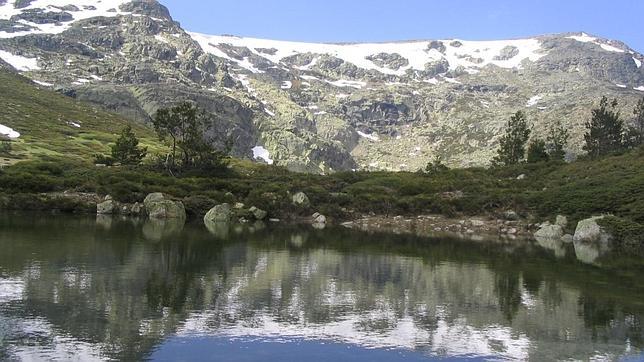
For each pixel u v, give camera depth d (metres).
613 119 140.75
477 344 22.44
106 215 74.62
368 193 97.50
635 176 85.12
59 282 29.42
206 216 78.44
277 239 57.59
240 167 134.88
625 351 22.08
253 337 21.91
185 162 107.31
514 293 33.16
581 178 95.81
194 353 19.67
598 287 36.00
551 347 22.34
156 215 76.25
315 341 21.83
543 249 59.34
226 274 34.75
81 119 188.88
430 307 28.59
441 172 124.00
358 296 30.45
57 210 75.06
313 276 35.94
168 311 24.92
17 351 18.78
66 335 20.73
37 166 92.31
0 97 182.25
